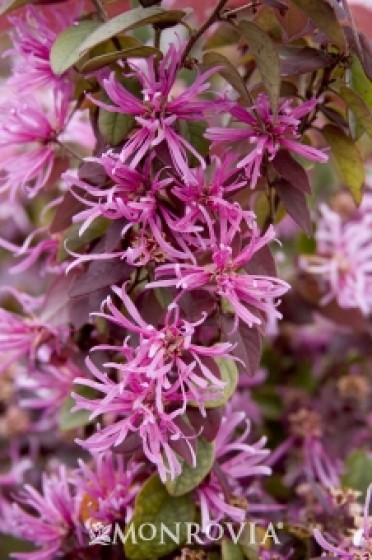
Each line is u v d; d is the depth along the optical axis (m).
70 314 0.52
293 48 0.50
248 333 0.48
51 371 0.57
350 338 0.73
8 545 0.69
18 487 0.69
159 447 0.46
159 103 0.46
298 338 0.74
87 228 0.49
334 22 0.45
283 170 0.48
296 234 0.75
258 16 0.50
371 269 0.66
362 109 0.49
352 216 0.74
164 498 0.50
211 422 0.49
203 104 0.47
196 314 0.47
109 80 0.46
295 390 0.72
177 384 0.46
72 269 0.53
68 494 0.53
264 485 0.65
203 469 0.49
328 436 0.69
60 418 0.56
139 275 0.49
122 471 0.52
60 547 0.53
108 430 0.46
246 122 0.48
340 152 0.52
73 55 0.45
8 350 0.55
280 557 0.51
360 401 0.70
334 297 0.67
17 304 0.79
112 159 0.47
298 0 0.45
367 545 0.49
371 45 0.49
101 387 0.46
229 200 0.48
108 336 0.52
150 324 0.47
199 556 0.50
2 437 0.71
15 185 0.52
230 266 0.47
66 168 0.53
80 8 0.51
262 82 0.47
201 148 0.48
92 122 0.51
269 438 0.69
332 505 0.56
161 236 0.47
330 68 0.49
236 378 0.49
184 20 0.48
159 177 0.47
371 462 0.61
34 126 0.51
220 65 0.47
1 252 0.83
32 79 0.50
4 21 0.53
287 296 0.68
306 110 0.47
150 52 0.46
